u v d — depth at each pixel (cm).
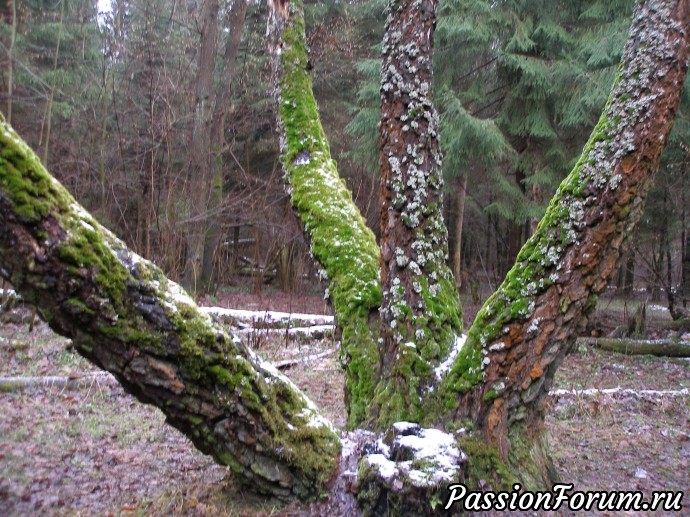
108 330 270
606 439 523
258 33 1755
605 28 1198
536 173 1284
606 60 1163
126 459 402
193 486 357
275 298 1583
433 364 359
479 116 1416
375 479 298
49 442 421
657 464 460
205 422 304
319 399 611
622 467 447
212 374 296
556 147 1288
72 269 256
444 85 1277
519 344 330
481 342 338
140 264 283
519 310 328
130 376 283
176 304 288
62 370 629
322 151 468
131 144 1256
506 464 335
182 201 1220
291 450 324
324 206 439
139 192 1120
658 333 1159
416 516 289
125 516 314
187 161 1314
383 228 387
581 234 318
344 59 1745
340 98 1834
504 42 1309
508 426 340
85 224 263
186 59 1483
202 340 292
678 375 858
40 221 247
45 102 1169
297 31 486
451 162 1270
